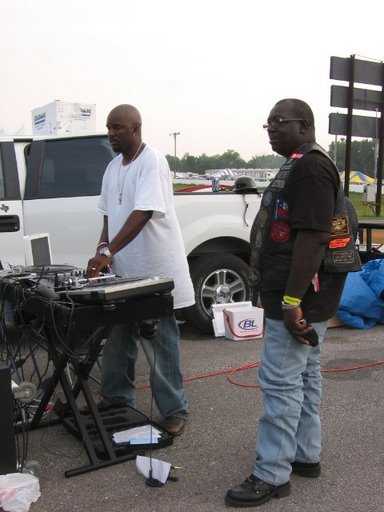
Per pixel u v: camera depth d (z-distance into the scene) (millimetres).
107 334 3078
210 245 5906
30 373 4672
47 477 3062
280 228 2668
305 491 2916
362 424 3723
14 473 2855
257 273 2783
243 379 4555
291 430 2793
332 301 2793
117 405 3832
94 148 5426
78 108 6961
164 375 3531
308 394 2986
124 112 3377
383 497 2867
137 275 3529
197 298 5711
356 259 2746
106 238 3811
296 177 2555
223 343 5613
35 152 5375
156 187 3295
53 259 5332
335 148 15320
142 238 3479
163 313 3115
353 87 13945
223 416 3842
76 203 5293
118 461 3184
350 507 2775
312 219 2514
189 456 3291
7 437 2814
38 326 3373
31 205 5297
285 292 2617
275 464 2791
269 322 2775
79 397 4180
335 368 4844
